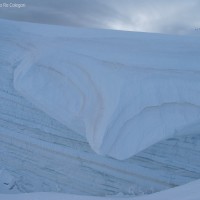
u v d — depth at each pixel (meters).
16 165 8.72
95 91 8.73
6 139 9.27
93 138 7.68
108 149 7.51
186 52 10.21
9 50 11.97
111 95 8.36
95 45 10.74
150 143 7.71
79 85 9.13
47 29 12.79
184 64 9.47
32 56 11.04
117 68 9.21
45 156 8.73
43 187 8.16
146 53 10.04
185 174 7.79
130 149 7.61
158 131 7.85
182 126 7.96
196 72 9.12
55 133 9.01
